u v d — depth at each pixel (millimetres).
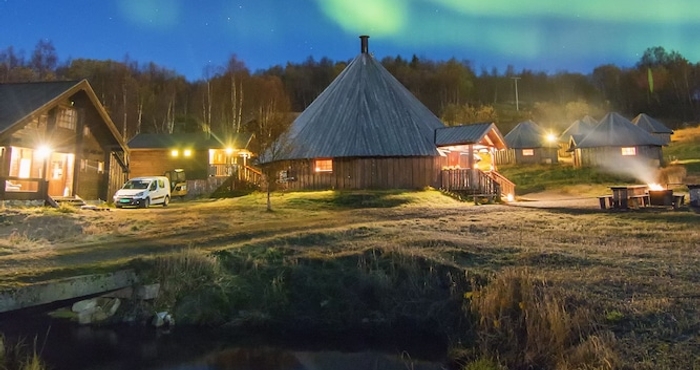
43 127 21359
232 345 8828
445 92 111250
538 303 7285
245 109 75500
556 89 127125
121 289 9852
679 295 7324
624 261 9680
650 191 18922
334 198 22594
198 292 10156
